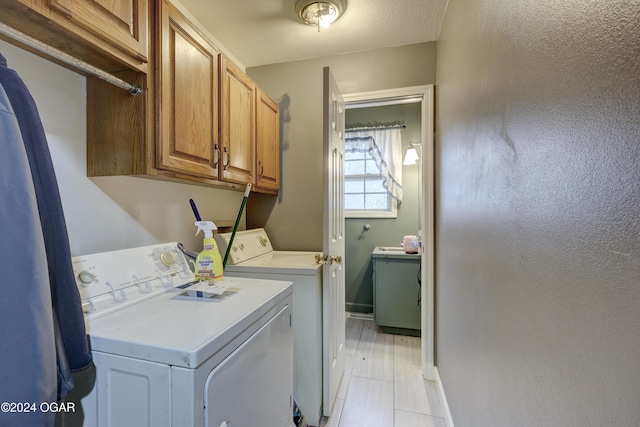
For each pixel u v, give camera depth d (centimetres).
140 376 74
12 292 61
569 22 56
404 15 180
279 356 115
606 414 47
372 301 352
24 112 70
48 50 75
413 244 292
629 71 42
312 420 167
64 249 75
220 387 78
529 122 72
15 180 63
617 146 44
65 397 77
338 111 204
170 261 127
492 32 98
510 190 83
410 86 212
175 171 118
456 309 150
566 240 57
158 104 108
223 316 91
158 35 108
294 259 194
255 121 188
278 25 188
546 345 64
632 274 42
